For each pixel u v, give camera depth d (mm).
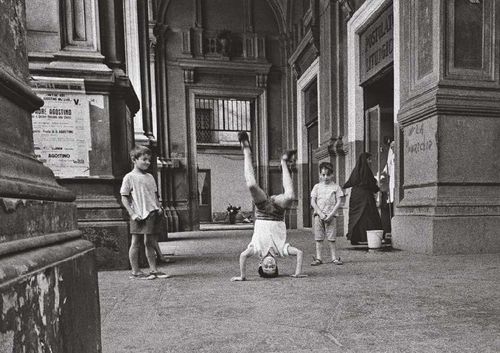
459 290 3727
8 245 1019
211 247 8312
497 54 6633
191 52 15180
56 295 1266
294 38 15172
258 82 15891
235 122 24969
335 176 10906
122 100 5609
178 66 15102
